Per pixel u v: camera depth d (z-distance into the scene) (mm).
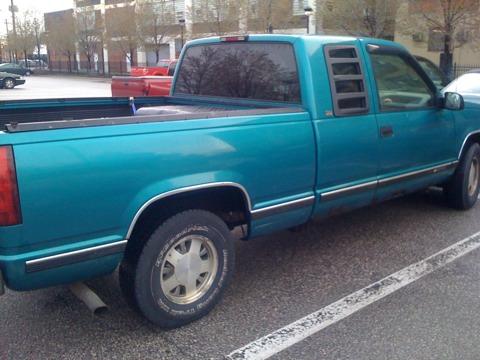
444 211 6234
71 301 3988
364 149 4453
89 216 2971
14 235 2756
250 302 3955
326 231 5559
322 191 4199
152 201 3182
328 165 4172
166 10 43688
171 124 3252
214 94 4973
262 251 5020
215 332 3535
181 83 5383
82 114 4898
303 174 3998
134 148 3080
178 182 3271
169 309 3463
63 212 2875
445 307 3883
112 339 3457
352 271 4535
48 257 2885
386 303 3945
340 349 3336
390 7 23156
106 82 41344
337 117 4207
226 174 3498
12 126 2699
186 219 3422
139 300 3328
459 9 20906
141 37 44438
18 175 2709
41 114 4609
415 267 4613
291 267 4629
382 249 5043
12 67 43812
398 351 3312
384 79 4699
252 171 3650
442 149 5488
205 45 5035
